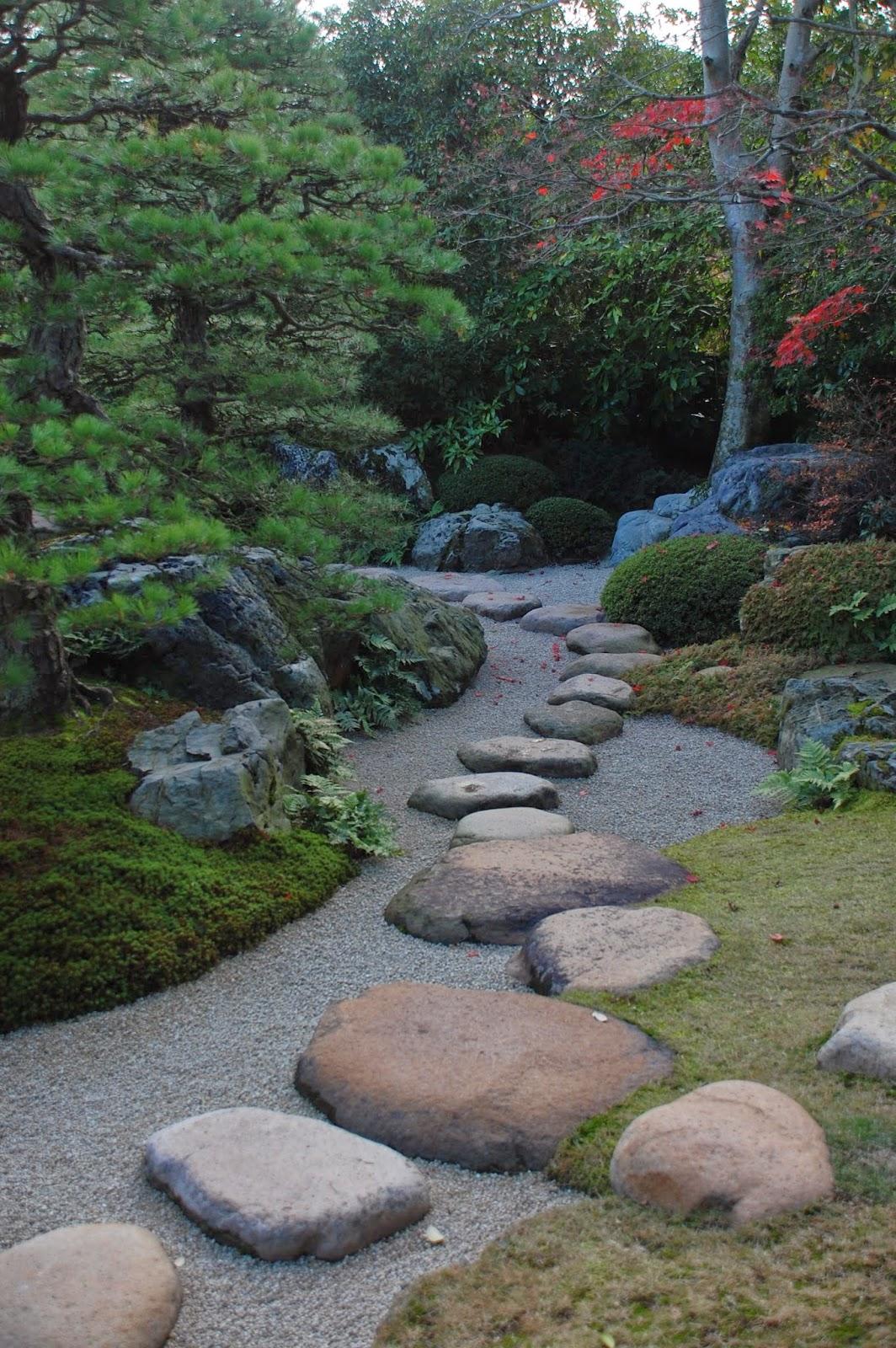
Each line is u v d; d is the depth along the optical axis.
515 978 3.71
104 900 3.99
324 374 5.92
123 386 5.65
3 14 4.58
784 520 9.69
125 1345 2.12
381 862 4.91
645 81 12.80
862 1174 2.41
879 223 7.55
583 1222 2.41
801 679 6.36
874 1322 2.03
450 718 7.23
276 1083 3.18
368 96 14.83
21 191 4.52
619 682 7.44
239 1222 2.45
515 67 13.33
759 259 11.44
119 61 4.96
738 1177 2.38
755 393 12.12
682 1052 3.02
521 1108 2.81
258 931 4.14
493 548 12.25
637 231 10.80
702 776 5.96
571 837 4.82
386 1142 2.81
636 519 11.98
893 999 3.00
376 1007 3.38
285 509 5.12
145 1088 3.21
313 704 6.00
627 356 14.38
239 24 5.41
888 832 4.64
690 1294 2.15
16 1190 2.74
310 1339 2.21
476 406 14.51
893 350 10.14
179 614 4.09
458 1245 2.45
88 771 4.67
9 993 3.62
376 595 5.65
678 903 4.11
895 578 6.97
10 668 4.12
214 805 4.54
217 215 5.13
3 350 4.59
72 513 3.78
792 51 10.22
